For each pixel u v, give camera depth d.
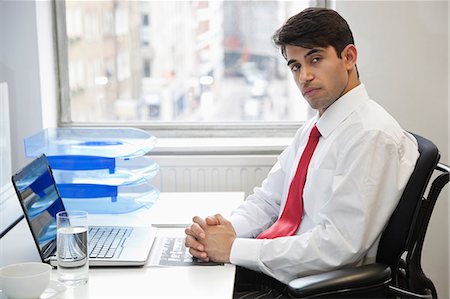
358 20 2.80
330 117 1.87
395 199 1.73
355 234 1.70
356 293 1.60
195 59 3.11
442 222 2.88
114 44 3.09
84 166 2.22
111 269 1.68
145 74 3.12
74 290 1.53
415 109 2.86
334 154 1.82
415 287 1.78
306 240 1.74
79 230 1.57
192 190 2.88
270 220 2.12
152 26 3.08
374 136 1.73
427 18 2.80
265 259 1.75
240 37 3.09
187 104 3.13
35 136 2.38
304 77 1.81
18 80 2.81
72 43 3.06
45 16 2.91
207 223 1.80
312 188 1.86
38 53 2.80
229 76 3.12
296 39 1.78
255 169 2.86
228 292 1.52
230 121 3.13
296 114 3.12
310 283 1.57
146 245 1.81
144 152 2.29
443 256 2.91
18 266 1.48
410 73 2.83
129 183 2.22
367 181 1.71
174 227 2.08
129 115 3.13
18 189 1.65
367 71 2.83
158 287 1.55
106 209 2.21
